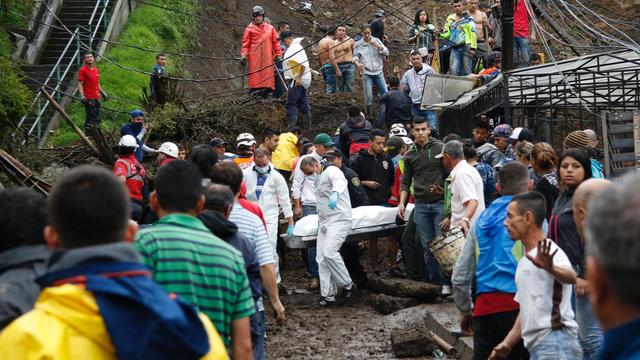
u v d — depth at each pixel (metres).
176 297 3.67
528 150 11.25
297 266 16.23
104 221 3.64
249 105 22.59
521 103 16.67
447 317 11.29
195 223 5.46
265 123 22.31
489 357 7.27
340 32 24.45
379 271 14.84
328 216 13.28
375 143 15.02
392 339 10.61
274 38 23.31
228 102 22.48
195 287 5.26
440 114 21.95
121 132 18.23
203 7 32.75
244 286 5.45
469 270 7.86
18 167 15.27
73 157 20.12
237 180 7.82
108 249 3.58
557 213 7.60
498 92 18.23
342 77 24.61
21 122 22.55
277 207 13.65
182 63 29.52
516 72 17.53
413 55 22.48
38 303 3.51
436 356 10.36
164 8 29.05
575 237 7.39
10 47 25.64
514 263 7.44
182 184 5.46
